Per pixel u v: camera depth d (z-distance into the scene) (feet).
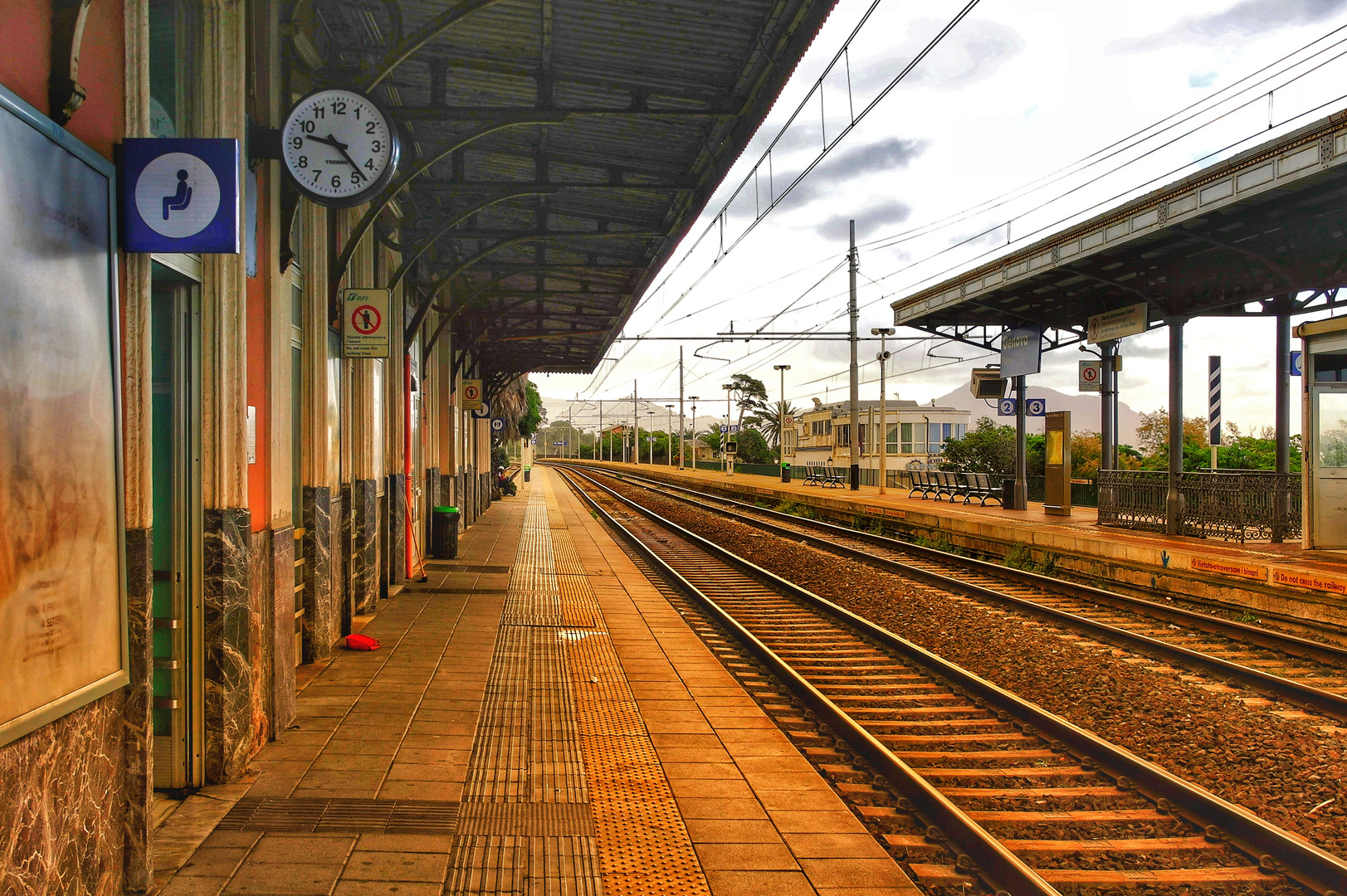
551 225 40.32
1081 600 35.99
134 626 11.41
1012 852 12.55
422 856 12.08
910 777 14.78
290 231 17.71
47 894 9.16
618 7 20.77
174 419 14.24
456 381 60.90
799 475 144.66
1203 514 44.47
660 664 24.09
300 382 22.31
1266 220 38.42
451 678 21.89
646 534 66.64
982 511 66.13
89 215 10.02
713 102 25.31
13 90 8.69
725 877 11.75
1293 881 12.08
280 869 11.64
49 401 9.16
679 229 36.52
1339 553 37.29
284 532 17.53
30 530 8.80
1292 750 17.49
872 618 32.65
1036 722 18.81
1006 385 72.43
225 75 14.66
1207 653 26.71
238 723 14.92
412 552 37.76
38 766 8.99
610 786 14.90
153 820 11.55
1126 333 50.70
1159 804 14.48
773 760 16.40
